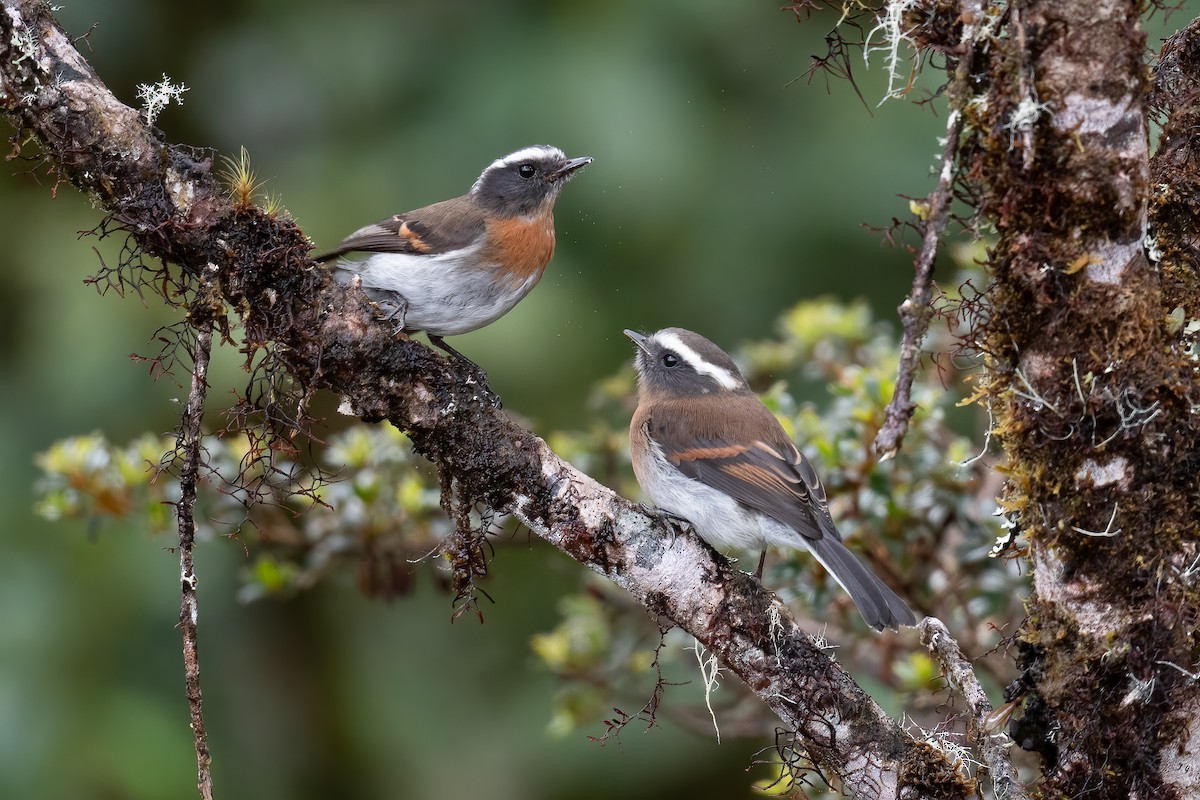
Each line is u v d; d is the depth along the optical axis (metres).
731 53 13.39
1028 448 6.13
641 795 13.50
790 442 9.63
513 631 14.23
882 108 13.26
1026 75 5.60
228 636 13.38
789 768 7.31
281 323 6.91
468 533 7.32
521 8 13.73
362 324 7.00
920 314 5.69
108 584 12.77
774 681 7.06
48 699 12.37
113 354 12.87
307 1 14.24
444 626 14.31
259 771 13.39
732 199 13.40
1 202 13.34
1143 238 5.82
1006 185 5.82
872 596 8.62
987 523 9.66
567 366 13.27
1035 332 5.98
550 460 7.20
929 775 6.67
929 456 9.81
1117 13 5.53
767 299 13.57
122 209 6.81
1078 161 5.65
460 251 10.36
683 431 9.55
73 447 10.93
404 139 13.60
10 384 13.01
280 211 7.01
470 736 13.98
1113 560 5.97
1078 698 6.08
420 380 7.08
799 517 8.94
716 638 7.14
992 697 9.98
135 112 6.79
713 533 9.33
